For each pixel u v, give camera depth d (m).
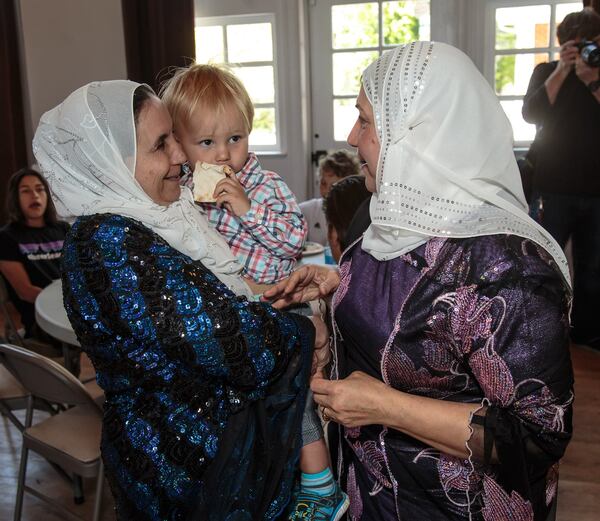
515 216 1.08
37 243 3.07
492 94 1.11
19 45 4.79
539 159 3.53
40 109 4.91
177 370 1.07
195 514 1.08
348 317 1.16
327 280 1.30
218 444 1.08
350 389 1.07
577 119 3.36
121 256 1.01
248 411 1.11
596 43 3.25
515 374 0.99
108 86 1.11
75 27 4.73
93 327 1.04
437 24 4.32
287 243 1.39
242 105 1.40
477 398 1.10
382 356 1.11
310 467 1.29
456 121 1.07
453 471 1.10
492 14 4.28
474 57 4.34
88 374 3.43
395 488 1.16
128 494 1.08
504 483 1.03
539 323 0.98
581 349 3.72
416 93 1.07
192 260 1.11
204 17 4.63
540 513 1.10
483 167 1.08
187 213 1.21
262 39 4.65
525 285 0.99
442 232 1.06
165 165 1.13
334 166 3.24
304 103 4.65
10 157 4.82
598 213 3.45
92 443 2.05
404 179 1.08
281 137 4.72
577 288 3.67
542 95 3.41
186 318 1.00
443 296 1.05
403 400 1.05
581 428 2.89
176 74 1.47
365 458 1.20
